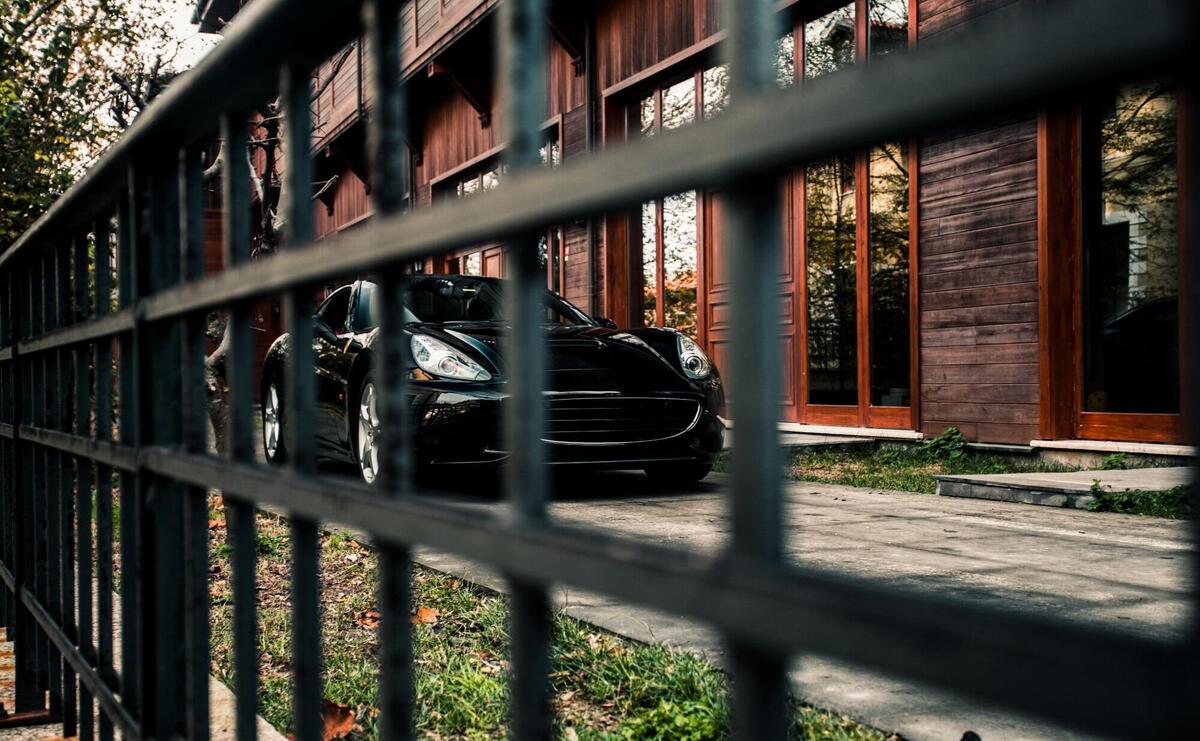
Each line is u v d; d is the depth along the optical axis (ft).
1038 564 11.73
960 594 10.06
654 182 1.30
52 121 23.08
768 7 1.21
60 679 6.59
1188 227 0.81
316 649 2.61
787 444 25.53
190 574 3.52
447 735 6.76
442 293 21.24
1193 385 0.82
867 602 1.09
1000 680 0.95
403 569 2.16
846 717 6.64
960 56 0.91
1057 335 21.72
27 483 7.05
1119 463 20.21
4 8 21.93
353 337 20.86
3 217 22.71
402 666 2.16
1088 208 21.59
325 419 21.81
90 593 5.43
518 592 1.71
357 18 2.26
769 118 1.13
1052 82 0.84
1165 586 10.46
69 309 6.24
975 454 23.58
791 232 29.63
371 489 2.23
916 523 15.12
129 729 4.20
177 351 3.96
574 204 1.45
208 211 58.65
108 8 22.81
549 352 18.81
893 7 25.08
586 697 7.46
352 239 2.16
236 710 3.09
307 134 2.57
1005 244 22.82
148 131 3.51
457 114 45.44
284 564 12.95
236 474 2.95
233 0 47.62
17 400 7.22
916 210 25.16
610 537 1.53
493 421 17.62
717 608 1.28
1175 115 19.66
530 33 1.59
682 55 30.27
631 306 34.91
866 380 26.89
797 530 14.38
